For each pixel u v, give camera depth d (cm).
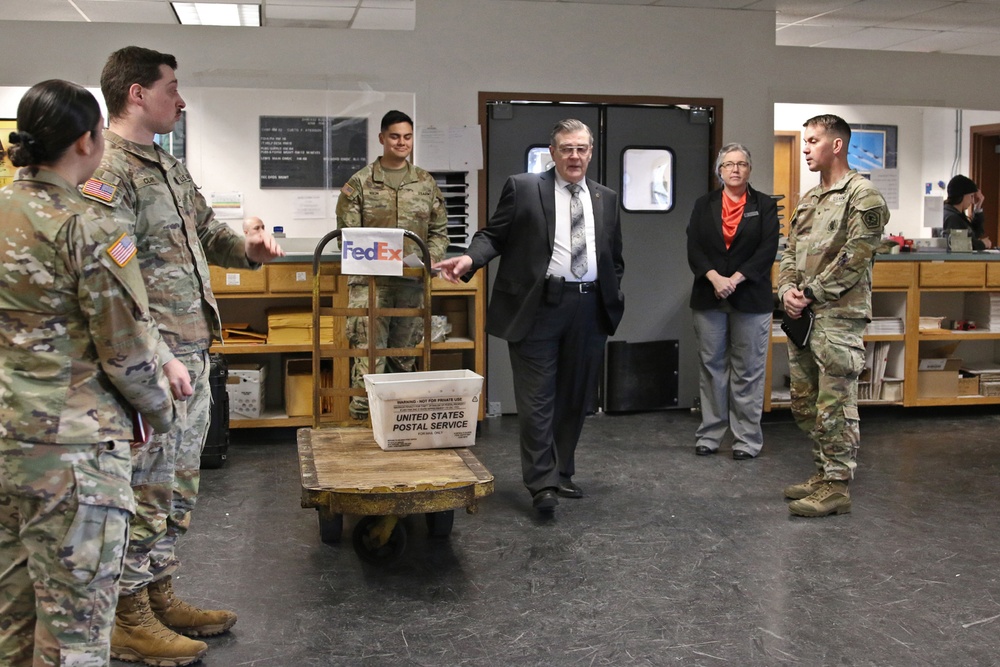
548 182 407
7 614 202
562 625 298
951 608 312
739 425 520
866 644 285
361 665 269
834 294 397
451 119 612
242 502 432
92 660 198
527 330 400
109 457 198
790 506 414
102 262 193
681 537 384
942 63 677
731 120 650
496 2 610
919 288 631
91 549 195
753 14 646
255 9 700
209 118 581
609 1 619
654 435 577
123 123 254
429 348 396
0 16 713
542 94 621
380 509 314
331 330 560
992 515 417
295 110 591
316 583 333
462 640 286
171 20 738
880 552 367
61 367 193
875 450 544
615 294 415
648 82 635
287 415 561
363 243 387
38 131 192
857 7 705
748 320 511
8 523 199
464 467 339
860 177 399
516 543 376
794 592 326
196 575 340
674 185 646
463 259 394
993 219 986
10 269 190
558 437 436
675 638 288
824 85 661
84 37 570
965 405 678
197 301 267
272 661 271
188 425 271
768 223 512
